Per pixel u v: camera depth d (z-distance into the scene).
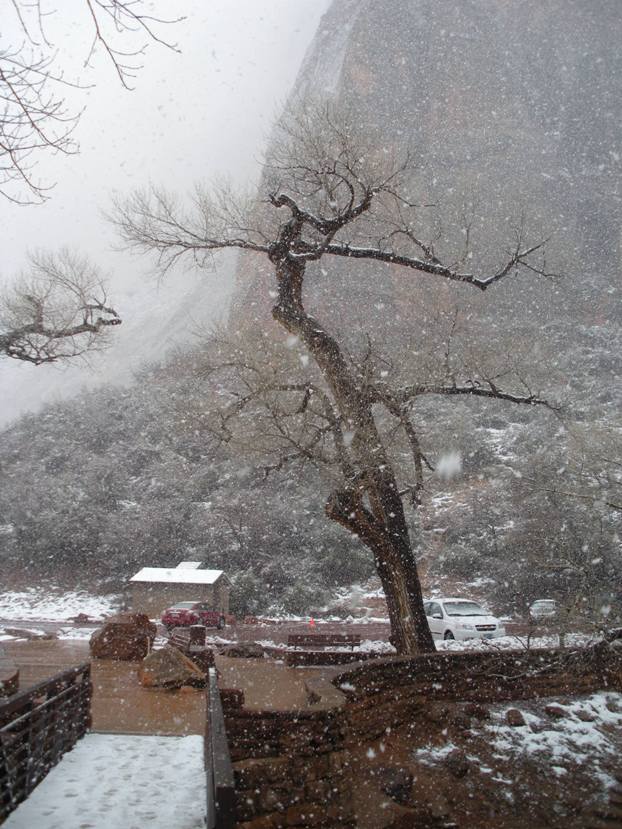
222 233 17.03
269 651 17.52
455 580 36.62
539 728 11.52
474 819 9.25
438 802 9.45
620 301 62.00
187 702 11.28
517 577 31.91
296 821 8.38
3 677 8.53
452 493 44.16
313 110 16.98
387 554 14.64
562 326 51.19
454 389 16.12
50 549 44.50
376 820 8.80
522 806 9.64
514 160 88.19
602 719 12.16
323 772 8.86
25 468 53.44
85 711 8.83
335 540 39.94
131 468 51.03
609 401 38.19
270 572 38.06
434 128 88.69
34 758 6.62
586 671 13.31
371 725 10.69
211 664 15.19
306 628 28.78
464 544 38.69
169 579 34.44
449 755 10.42
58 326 17.11
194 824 5.64
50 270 17.42
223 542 40.88
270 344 17.23
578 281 63.31
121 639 15.92
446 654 12.34
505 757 10.70
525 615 29.88
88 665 8.91
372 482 14.54
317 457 15.17
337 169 16.47
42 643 19.31
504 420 50.62
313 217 15.37
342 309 48.44
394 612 14.59
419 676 11.88
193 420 17.00
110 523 44.16
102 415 58.94
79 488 48.25
